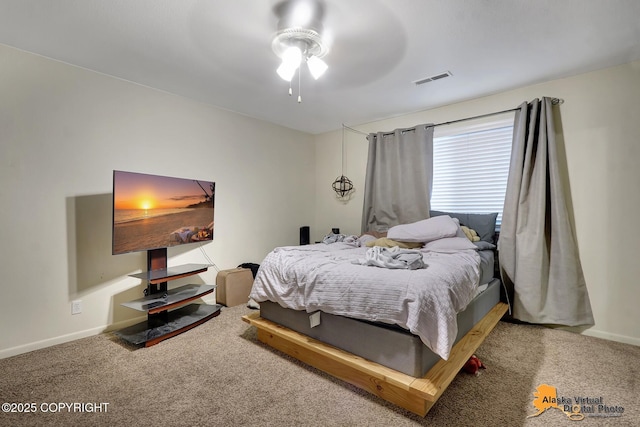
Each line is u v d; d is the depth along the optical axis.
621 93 2.45
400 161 3.69
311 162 4.77
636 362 2.11
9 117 2.21
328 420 1.54
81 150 2.54
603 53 2.28
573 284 2.57
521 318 2.74
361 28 1.97
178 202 2.92
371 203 3.97
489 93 3.07
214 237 3.51
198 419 1.54
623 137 2.45
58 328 2.42
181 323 2.71
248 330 2.70
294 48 1.92
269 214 4.14
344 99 3.26
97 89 2.62
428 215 3.44
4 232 2.19
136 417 1.56
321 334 2.04
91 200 2.59
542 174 2.65
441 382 1.53
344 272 1.93
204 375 1.95
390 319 1.65
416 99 3.25
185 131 3.24
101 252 2.65
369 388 1.77
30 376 1.93
